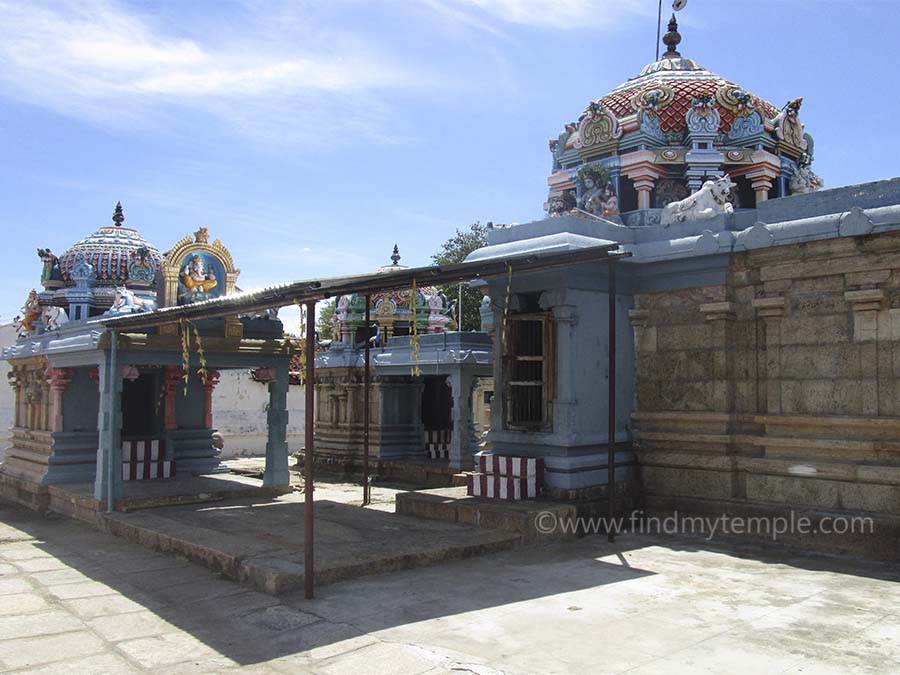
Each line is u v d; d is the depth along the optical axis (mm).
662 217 11305
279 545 8578
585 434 10617
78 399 13773
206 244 13195
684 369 10789
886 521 8633
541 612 6543
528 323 11148
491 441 11383
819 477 9359
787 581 7613
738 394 10328
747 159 12391
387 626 6188
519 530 9320
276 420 13391
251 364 13094
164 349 12016
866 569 8117
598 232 11102
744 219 10531
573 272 10570
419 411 19609
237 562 7836
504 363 11281
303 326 13203
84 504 11906
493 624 6215
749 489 10023
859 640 5832
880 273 9000
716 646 5699
